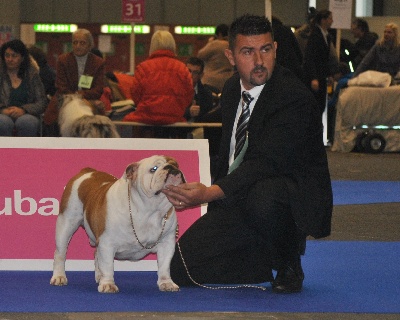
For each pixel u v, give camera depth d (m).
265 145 5.59
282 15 23.19
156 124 10.87
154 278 6.17
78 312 5.09
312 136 5.72
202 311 5.16
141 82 10.86
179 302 5.39
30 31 18.92
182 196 5.32
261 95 5.71
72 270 6.33
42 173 6.45
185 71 10.95
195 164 6.50
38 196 6.41
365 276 6.36
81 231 6.38
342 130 16.69
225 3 22.89
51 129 10.86
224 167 5.97
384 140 16.56
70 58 11.21
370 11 24.55
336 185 12.07
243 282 5.92
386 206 10.20
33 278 6.11
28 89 10.76
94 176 5.85
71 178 5.97
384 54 16.97
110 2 22.41
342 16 17.91
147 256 6.41
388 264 6.85
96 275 5.93
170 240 5.68
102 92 11.29
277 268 5.82
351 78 17.22
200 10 22.84
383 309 5.30
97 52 12.52
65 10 22.31
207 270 5.87
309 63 14.90
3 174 6.42
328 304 5.42
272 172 5.61
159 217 5.51
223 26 14.84
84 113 9.83
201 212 6.49
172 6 22.70
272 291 5.77
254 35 5.58
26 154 6.47
